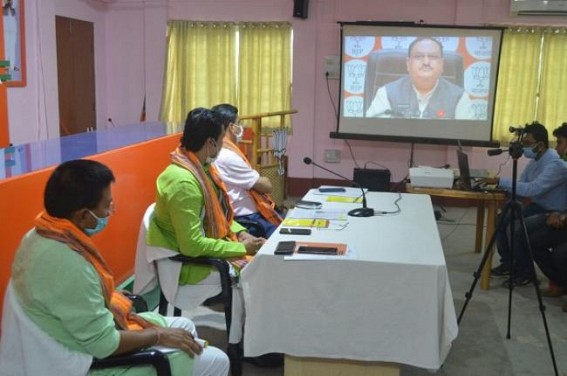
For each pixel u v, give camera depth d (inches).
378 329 83.2
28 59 212.5
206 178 100.5
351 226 101.7
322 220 105.0
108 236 110.8
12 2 201.2
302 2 239.9
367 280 82.4
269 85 253.0
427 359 81.7
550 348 103.2
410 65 236.7
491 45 229.0
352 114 245.0
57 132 231.8
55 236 58.9
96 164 61.9
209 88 257.6
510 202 114.8
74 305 58.0
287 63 250.2
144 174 124.7
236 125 132.4
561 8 224.5
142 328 71.2
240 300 94.9
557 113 233.0
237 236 110.3
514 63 232.8
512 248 116.4
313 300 84.1
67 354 59.4
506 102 236.5
